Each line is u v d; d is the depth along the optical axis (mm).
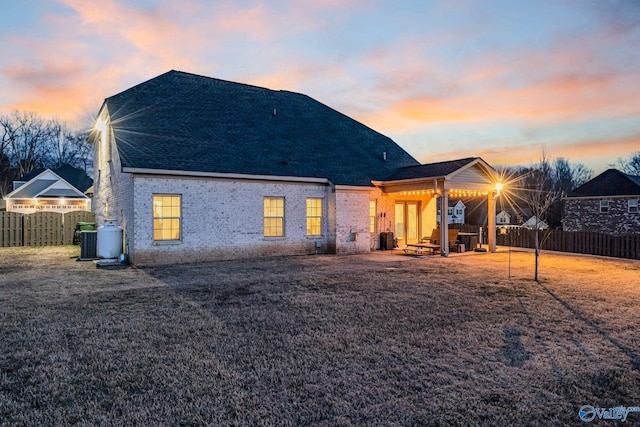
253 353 5016
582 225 34688
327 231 17469
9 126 53750
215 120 17922
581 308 7574
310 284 9867
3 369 4504
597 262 14969
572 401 3789
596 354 5098
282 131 19484
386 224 19234
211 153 15477
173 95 18281
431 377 4320
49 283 10000
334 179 17156
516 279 10828
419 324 6383
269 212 16203
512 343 5500
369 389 3994
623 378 4336
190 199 14188
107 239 13695
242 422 3311
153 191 13469
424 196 20109
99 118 18406
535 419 3434
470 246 19031
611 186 33188
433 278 10875
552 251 19344
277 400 3734
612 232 32719
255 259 15102
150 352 5043
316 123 21859
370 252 17828
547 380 4273
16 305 7625
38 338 5609
